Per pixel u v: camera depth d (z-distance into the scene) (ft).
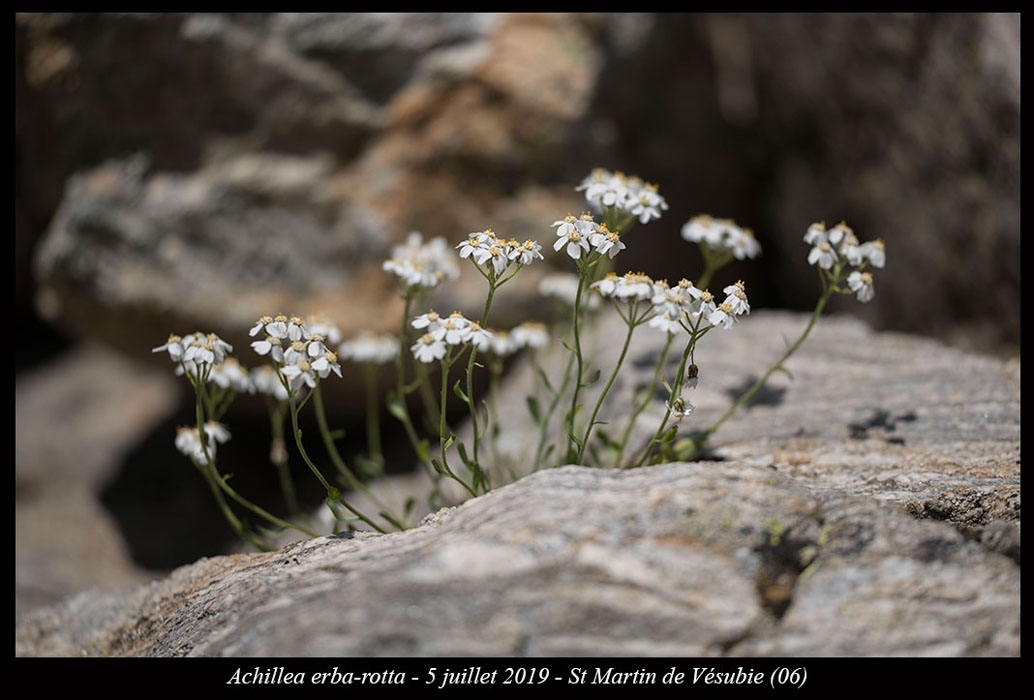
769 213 19.77
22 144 15.84
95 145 14.78
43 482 16.90
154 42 14.03
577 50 15.26
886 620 4.47
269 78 14.17
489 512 5.21
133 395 19.17
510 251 6.14
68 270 14.83
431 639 4.28
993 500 6.48
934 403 8.95
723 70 19.95
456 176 14.34
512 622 4.35
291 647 4.31
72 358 21.01
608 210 7.41
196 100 14.28
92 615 8.13
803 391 9.59
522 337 8.50
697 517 4.82
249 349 14.32
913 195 15.43
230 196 14.23
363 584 4.62
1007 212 13.23
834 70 16.84
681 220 18.11
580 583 4.50
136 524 15.64
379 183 14.23
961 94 13.91
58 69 14.57
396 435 15.84
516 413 11.96
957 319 14.82
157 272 14.32
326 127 14.29
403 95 14.35
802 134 18.40
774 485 5.11
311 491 15.34
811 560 4.72
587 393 10.87
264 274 14.15
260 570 5.89
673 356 10.95
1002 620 4.47
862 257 7.65
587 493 5.11
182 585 6.84
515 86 14.55
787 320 12.21
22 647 7.84
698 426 8.96
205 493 16.01
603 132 15.38
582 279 6.36
